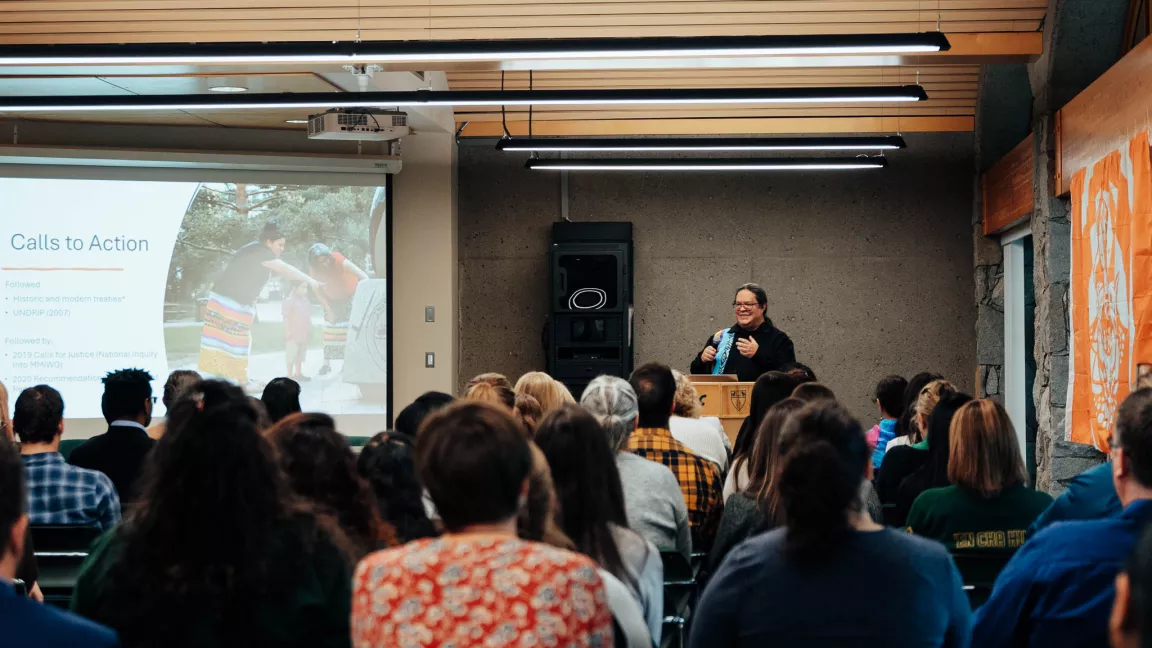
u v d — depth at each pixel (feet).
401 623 5.65
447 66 24.56
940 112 34.30
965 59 26.21
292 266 33.99
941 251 35.04
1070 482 9.57
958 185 34.96
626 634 6.88
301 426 8.52
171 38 26.81
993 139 33.65
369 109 27.63
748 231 35.45
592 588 5.82
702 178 35.55
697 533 12.17
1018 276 33.24
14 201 32.53
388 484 9.43
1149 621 3.49
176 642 6.57
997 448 10.53
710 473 12.29
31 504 13.00
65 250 32.76
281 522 6.91
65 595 12.53
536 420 13.28
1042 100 26.27
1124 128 20.48
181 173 33.50
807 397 13.12
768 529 10.18
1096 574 6.94
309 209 34.04
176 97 24.62
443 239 34.58
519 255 35.60
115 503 13.56
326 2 26.48
